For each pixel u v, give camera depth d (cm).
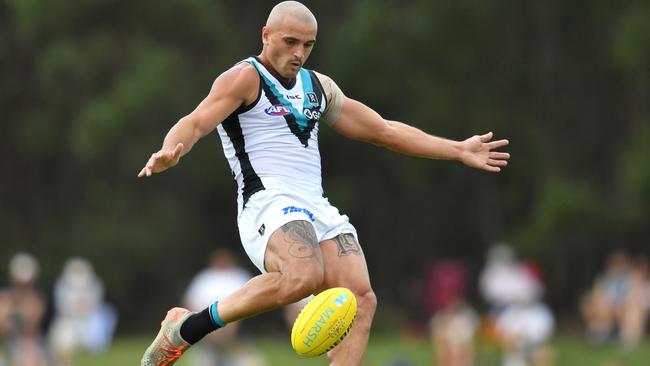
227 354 5756
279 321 11612
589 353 7894
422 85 10906
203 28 10825
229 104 2364
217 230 11806
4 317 5816
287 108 2427
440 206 12038
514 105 11806
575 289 11875
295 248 2350
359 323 2469
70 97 10719
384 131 2603
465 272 11681
